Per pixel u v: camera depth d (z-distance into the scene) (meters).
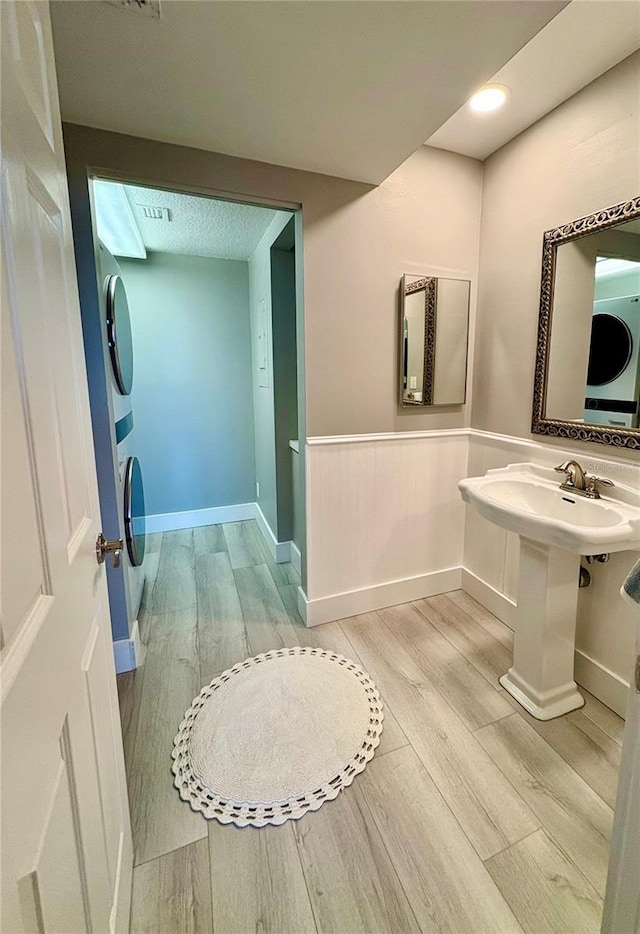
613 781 1.38
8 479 0.47
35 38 0.67
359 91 1.32
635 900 0.72
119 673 1.90
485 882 1.11
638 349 1.52
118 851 0.97
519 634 1.71
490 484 1.84
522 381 2.04
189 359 3.52
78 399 0.88
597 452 1.69
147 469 3.55
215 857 1.17
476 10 1.02
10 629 0.46
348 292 2.02
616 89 1.51
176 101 1.37
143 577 2.69
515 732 1.57
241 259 3.50
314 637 2.16
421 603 2.46
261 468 3.53
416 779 1.39
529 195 1.91
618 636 1.64
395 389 2.21
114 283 1.92
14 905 0.42
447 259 2.18
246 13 1.02
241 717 1.64
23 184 0.58
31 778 0.49
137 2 0.98
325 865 1.15
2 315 0.48
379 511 2.31
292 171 1.82
